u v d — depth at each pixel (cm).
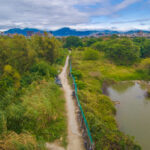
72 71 3391
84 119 1347
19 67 2369
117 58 5228
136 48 5281
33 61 2880
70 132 1302
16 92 1805
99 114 1816
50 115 1428
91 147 1055
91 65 4594
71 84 2680
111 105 2225
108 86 3319
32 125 1254
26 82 2250
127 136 1452
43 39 3694
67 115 1597
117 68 4644
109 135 1317
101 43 7256
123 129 1786
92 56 5550
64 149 1106
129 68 4659
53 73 3000
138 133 1719
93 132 1324
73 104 1864
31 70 2684
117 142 1241
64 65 4650
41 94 1844
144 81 3700
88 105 1903
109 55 5559
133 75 4000
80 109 1608
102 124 1480
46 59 3675
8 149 896
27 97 1684
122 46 5159
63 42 11456
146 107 2350
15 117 1255
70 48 9312
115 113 2141
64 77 3209
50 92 2030
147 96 2794
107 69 4438
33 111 1345
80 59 5650
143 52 6016
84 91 2394
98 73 3744
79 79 3128
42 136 1202
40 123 1295
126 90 3106
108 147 1167
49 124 1381
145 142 1579
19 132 1184
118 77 3838
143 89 3167
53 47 3831
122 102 2530
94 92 2577
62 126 1368
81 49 7725
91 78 3441
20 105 1450
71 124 1425
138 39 8331
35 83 2242
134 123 1911
